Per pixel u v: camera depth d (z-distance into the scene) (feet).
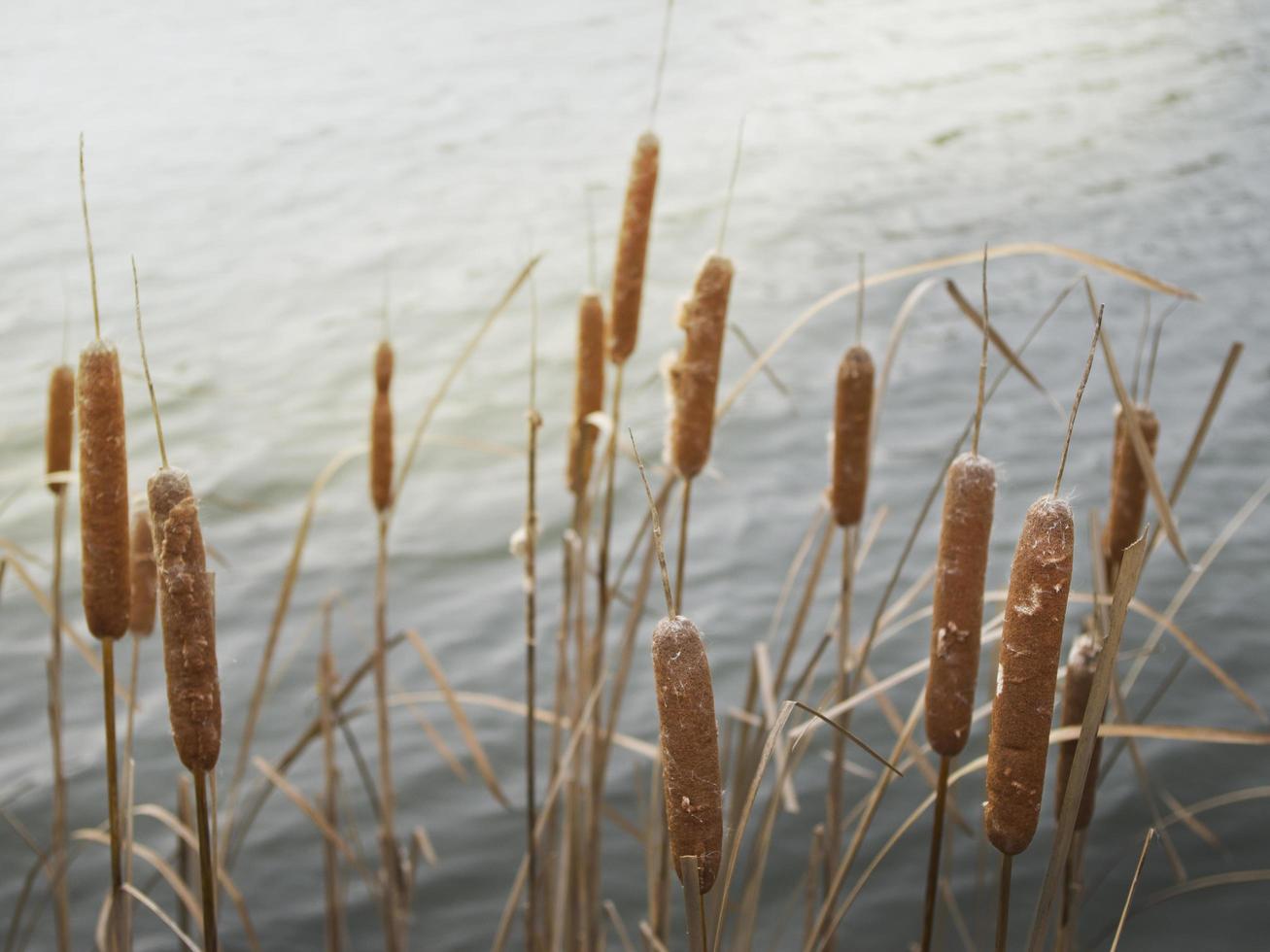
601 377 10.01
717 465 27.53
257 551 24.89
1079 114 55.42
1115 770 17.46
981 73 63.93
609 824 17.48
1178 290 7.49
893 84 62.18
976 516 5.38
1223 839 16.06
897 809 17.11
